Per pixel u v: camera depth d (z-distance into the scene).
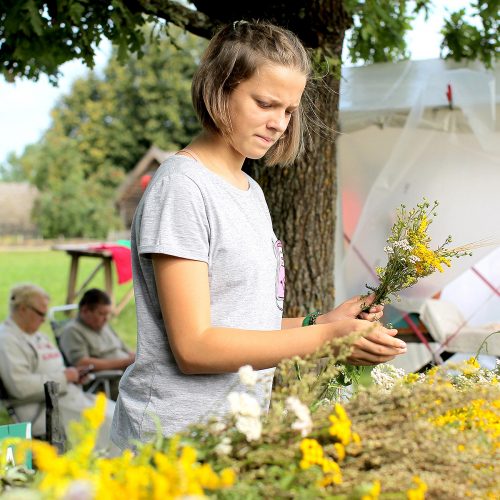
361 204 5.09
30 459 2.06
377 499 1.13
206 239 1.64
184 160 1.70
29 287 5.08
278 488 1.14
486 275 5.62
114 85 41.66
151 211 1.64
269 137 1.71
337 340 1.49
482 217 4.74
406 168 4.84
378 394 1.39
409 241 1.87
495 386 1.67
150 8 3.75
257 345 1.55
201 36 3.86
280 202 3.78
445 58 4.79
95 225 41.56
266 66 1.65
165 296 1.59
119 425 1.73
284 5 3.63
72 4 3.63
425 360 5.34
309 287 3.79
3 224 42.97
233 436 1.26
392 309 5.23
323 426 1.29
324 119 3.74
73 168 42.00
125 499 0.93
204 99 1.71
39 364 5.02
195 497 0.90
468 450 1.31
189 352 1.56
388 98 4.79
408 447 1.26
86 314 5.91
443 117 4.75
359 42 4.85
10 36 3.93
